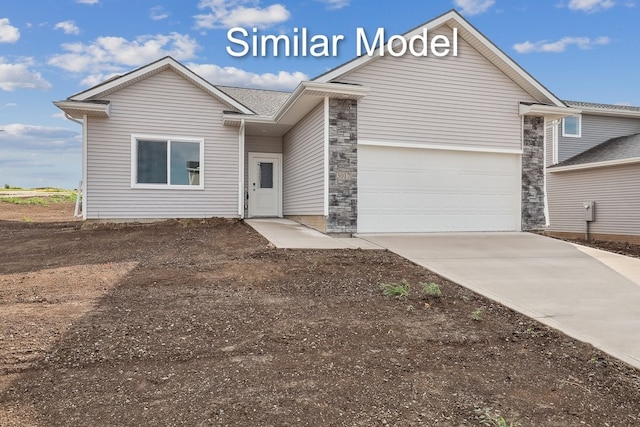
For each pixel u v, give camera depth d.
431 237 10.56
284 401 3.00
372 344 4.09
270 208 15.50
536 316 5.07
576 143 19.41
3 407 2.87
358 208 10.81
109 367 3.50
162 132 13.03
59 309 4.93
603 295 6.02
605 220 16.22
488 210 12.02
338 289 5.93
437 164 11.56
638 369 3.70
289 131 14.59
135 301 5.28
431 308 5.26
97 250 9.10
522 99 12.30
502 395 3.19
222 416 2.79
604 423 2.86
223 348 3.92
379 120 10.98
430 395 3.15
